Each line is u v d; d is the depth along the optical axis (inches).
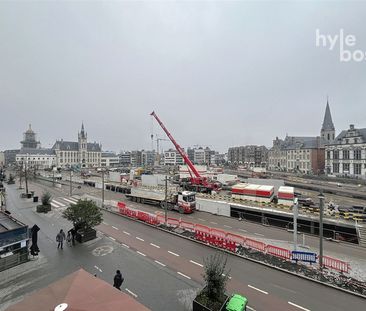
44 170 4886.8
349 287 600.7
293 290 591.2
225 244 840.9
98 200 1772.9
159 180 2449.6
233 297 474.9
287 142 4788.4
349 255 837.2
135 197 1774.1
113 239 931.3
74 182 2992.1
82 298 360.2
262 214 1291.8
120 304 353.4
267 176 3302.2
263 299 552.4
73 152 6446.9
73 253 790.5
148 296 550.6
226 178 2632.9
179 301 532.1
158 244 885.2
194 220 1288.1
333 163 3393.2
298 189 2401.6
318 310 515.2
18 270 672.4
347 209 1364.4
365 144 2979.8
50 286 393.1
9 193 2127.2
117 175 2751.0
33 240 765.9
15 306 346.3
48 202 1422.2
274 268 701.9
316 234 1114.7
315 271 679.1
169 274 657.0
